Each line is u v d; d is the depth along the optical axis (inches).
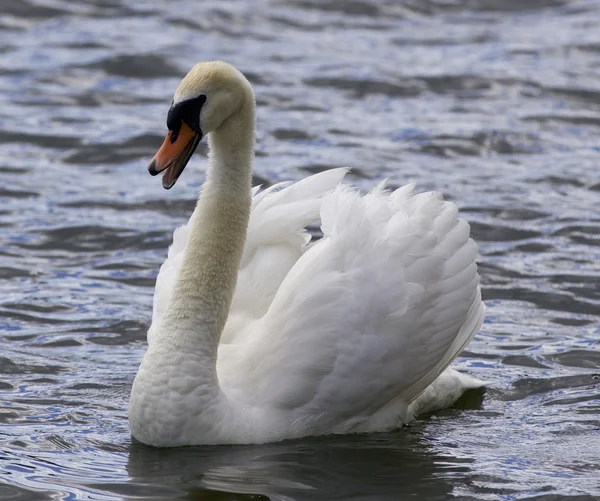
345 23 1232.8
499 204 761.6
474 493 402.0
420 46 1152.8
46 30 1161.4
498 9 1289.4
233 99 450.9
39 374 524.1
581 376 529.7
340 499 395.9
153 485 406.3
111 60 1069.1
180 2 1268.5
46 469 420.5
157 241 708.7
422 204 475.5
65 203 765.3
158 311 482.9
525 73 1055.6
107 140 885.8
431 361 469.1
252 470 421.1
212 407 440.1
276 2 1285.7
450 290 468.4
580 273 655.8
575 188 801.6
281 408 451.2
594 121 949.2
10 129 902.4
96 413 481.1
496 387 522.0
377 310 452.1
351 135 904.3
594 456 438.9
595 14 1261.1
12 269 658.8
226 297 450.3
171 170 446.6
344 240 458.9
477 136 902.4
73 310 604.7
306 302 452.1
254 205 497.7
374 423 470.3
